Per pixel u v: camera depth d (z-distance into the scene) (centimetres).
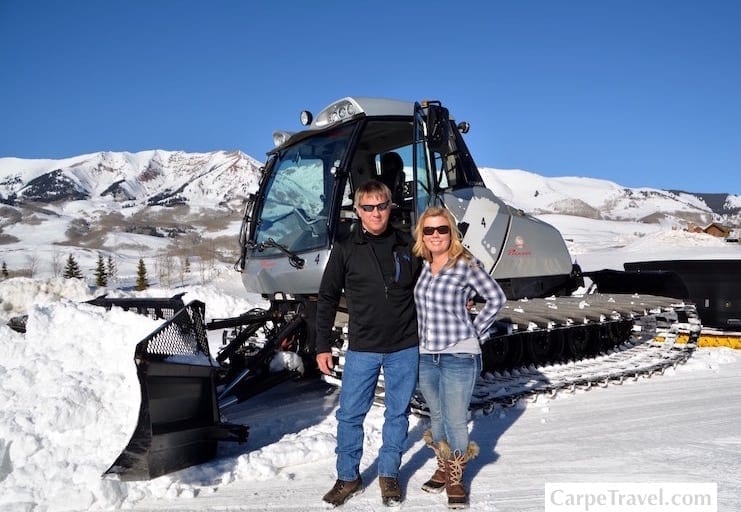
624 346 841
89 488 347
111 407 406
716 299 930
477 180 659
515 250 675
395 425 355
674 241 5519
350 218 573
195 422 399
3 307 1264
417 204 585
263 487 381
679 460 410
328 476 401
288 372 553
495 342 630
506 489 369
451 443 346
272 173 654
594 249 5891
